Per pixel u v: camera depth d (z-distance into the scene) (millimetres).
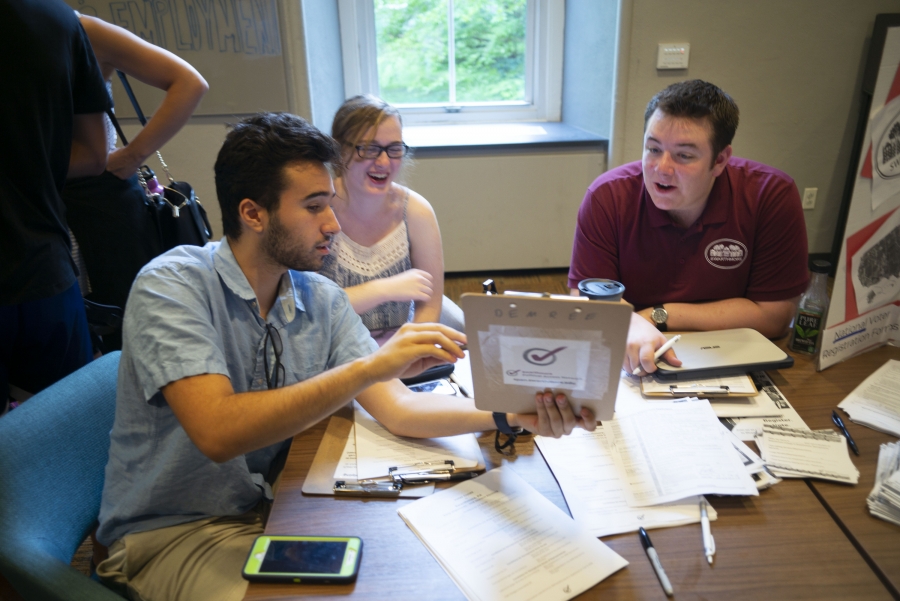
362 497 967
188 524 1074
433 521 901
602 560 825
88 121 1510
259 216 1024
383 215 1658
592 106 3299
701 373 1202
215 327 1063
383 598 784
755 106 3068
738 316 1452
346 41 3420
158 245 1857
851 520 892
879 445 1045
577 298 820
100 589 849
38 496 976
